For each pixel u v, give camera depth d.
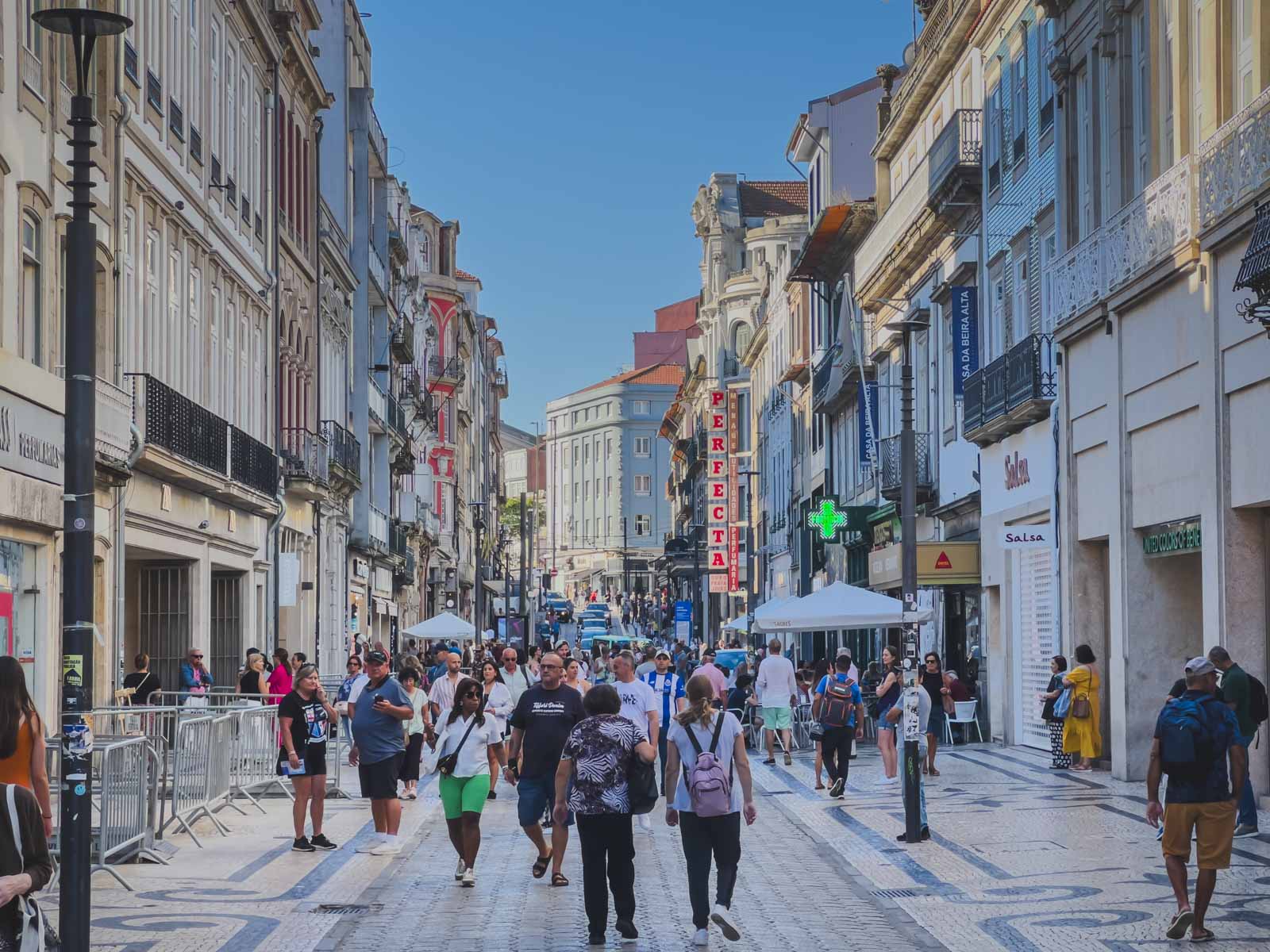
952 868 18.30
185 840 21.59
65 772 11.89
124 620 33.53
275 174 45.72
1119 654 28.28
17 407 24.53
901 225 47.91
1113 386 28.70
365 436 62.94
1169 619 27.88
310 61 49.75
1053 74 32.50
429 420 89.81
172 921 15.11
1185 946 13.37
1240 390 23.09
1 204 24.81
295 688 20.62
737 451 101.12
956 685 38.03
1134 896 15.91
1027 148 36.25
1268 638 23.30
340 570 57.38
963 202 41.69
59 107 27.67
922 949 13.51
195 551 36.97
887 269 50.22
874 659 56.66
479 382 129.88
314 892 16.92
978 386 37.91
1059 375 31.91
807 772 32.94
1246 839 19.69
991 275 39.72
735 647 85.31
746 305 117.44
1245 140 22.05
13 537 24.81
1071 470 31.44
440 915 15.55
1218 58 23.92
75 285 12.27
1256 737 23.08
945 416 44.72
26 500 24.88
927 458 45.88
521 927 14.87
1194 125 25.34
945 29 43.91
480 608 86.50
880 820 23.58
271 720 27.17
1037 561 35.31
